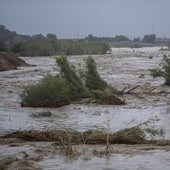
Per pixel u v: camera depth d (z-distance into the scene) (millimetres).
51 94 22125
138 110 19906
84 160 10391
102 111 19766
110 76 39000
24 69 51031
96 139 12680
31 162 10250
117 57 81375
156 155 10734
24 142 12906
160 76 36312
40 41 96750
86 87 24328
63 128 15422
